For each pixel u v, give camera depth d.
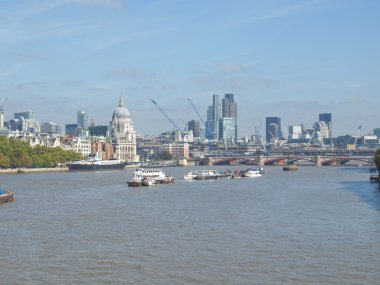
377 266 109.31
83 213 179.88
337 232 143.12
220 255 118.31
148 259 115.25
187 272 105.81
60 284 98.44
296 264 110.94
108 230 147.25
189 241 132.50
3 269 107.50
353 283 98.88
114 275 104.00
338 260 113.81
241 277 102.44
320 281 99.94
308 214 175.62
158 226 153.62
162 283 99.12
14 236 138.62
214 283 99.00
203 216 172.62
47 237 137.50
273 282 99.50
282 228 149.62
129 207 196.75
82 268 108.44
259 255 118.31
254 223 158.25
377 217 167.75
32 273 105.00
